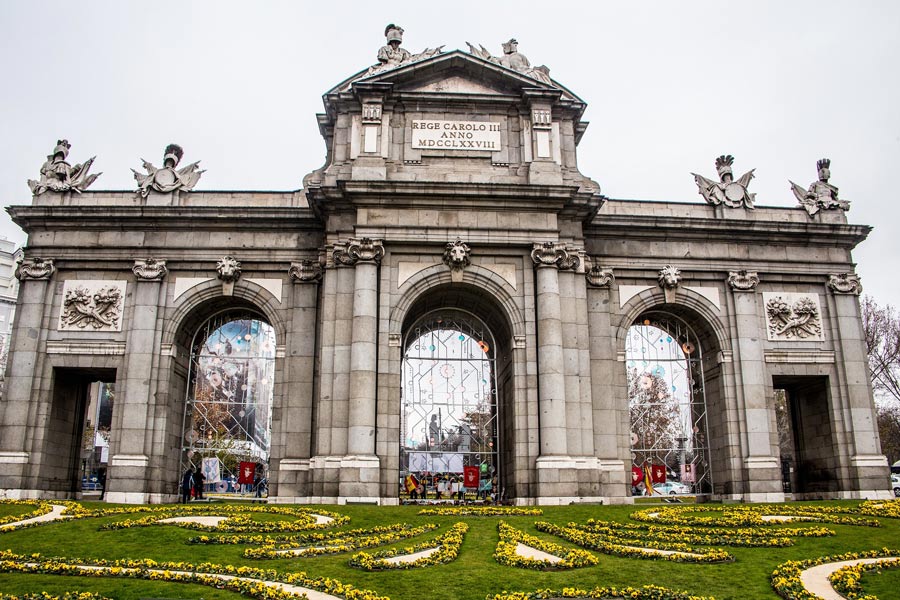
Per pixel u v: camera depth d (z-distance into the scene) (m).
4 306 109.75
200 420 40.22
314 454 36.56
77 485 40.56
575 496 33.91
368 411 34.03
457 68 39.16
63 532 24.09
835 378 40.88
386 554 21.12
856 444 39.81
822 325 41.47
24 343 38.06
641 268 40.75
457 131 38.59
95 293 38.88
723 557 21.00
